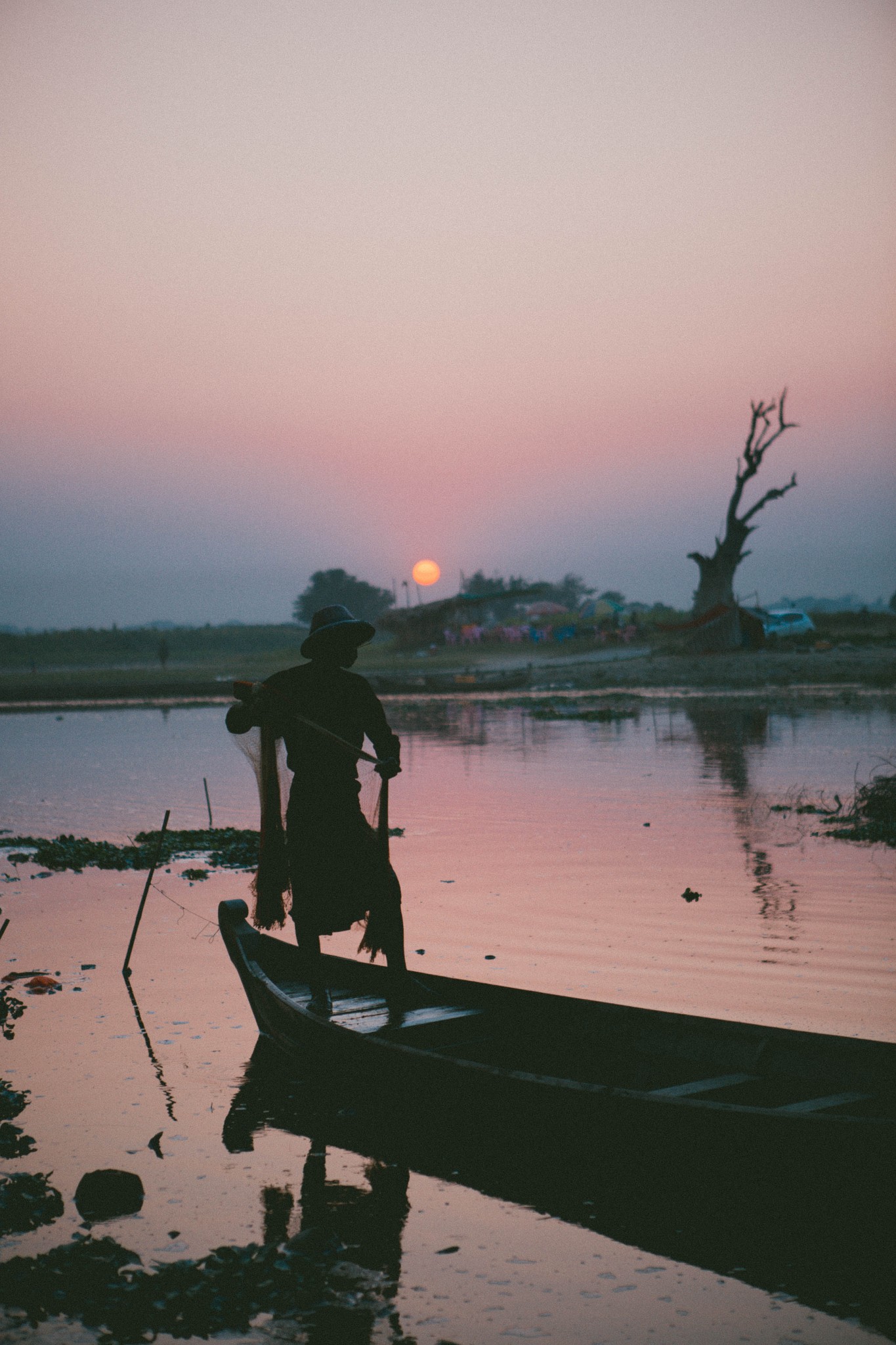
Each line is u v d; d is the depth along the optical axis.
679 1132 4.57
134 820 16.31
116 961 8.73
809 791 16.98
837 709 33.59
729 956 8.26
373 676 59.75
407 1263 4.30
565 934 9.03
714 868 11.61
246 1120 5.70
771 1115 4.34
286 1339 3.79
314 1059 6.14
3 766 24.28
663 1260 4.32
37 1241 4.50
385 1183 5.00
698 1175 4.54
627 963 8.12
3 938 9.48
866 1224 4.20
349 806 6.50
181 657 102.44
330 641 6.46
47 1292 4.08
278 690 6.46
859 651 56.69
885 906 9.72
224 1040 6.91
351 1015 6.44
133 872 12.37
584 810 15.76
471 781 19.47
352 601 183.38
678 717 32.88
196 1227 4.61
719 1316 3.92
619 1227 4.59
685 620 79.44
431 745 26.52
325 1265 4.26
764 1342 3.76
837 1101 4.77
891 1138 4.09
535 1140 5.00
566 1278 4.19
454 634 79.50
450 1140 5.30
